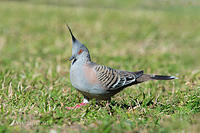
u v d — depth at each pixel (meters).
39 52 17.84
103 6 39.16
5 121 7.16
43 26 26.17
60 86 10.48
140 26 27.84
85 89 7.75
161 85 11.10
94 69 7.68
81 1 41.47
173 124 7.00
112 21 29.61
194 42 22.69
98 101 8.60
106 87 7.75
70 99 9.02
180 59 17.20
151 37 23.67
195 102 8.41
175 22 30.25
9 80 10.55
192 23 30.03
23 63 14.65
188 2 35.59
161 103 8.77
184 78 12.06
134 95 9.62
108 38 22.61
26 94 9.06
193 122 7.11
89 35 23.17
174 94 9.68
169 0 36.69
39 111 7.91
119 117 7.58
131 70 13.59
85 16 31.67
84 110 7.80
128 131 6.51
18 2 40.12
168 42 22.33
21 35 22.62
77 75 7.72
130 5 39.41
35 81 10.97
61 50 18.36
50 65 14.09
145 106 8.46
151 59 16.69
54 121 7.23
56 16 31.05
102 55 16.92
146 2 39.66
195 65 16.00
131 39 22.81
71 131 6.70
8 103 8.41
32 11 33.41
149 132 6.57
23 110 7.91
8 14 31.06
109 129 6.48
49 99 8.85
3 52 17.59
